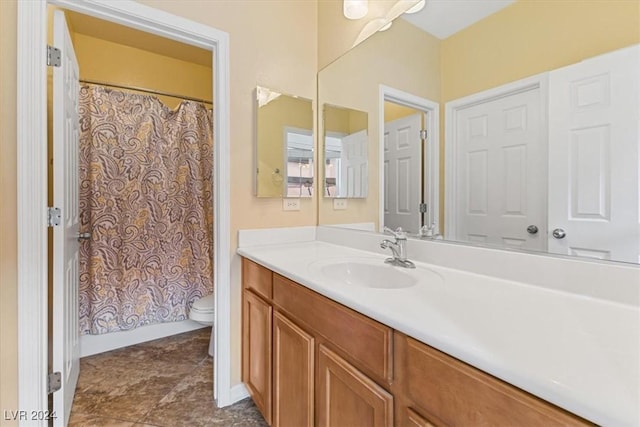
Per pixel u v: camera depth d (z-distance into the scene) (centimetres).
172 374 194
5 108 116
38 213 121
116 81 252
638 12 76
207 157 264
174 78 280
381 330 76
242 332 165
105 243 224
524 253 97
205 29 154
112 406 162
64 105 140
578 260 86
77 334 185
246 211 170
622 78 79
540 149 95
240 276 167
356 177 171
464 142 118
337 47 182
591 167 84
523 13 99
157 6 141
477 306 77
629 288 77
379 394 76
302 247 172
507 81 104
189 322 261
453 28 121
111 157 225
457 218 120
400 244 128
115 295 228
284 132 182
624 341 57
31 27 118
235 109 164
